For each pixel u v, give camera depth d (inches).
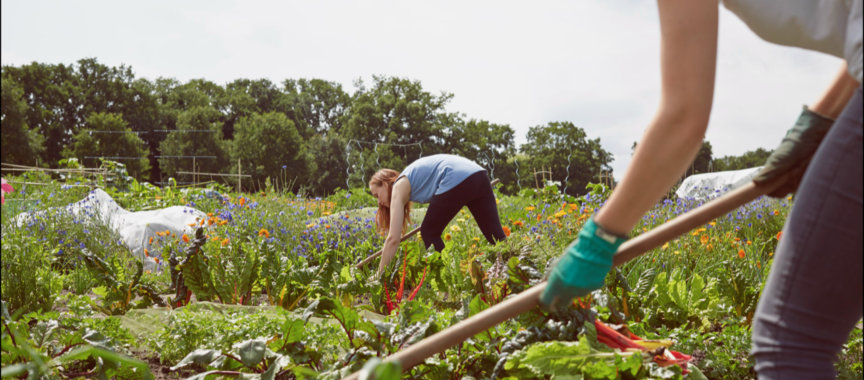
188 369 89.7
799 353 37.0
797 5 40.3
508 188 2480.3
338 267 132.7
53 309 127.5
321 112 3036.4
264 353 73.2
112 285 118.0
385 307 128.0
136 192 425.7
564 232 181.3
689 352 88.7
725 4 44.6
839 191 35.0
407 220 181.3
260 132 2352.4
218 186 516.7
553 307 48.1
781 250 38.5
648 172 40.5
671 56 39.6
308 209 319.3
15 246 127.8
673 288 107.6
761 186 44.1
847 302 35.9
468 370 76.7
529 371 65.7
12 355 66.5
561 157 2459.4
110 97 2539.4
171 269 127.4
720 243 175.8
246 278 126.0
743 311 107.6
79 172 478.9
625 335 73.6
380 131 2439.7
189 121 2378.2
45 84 2444.6
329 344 82.4
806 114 43.8
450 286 139.0
